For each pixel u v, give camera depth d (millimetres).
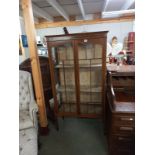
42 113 1983
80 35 1687
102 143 1853
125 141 1493
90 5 3795
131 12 3990
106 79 1903
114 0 3393
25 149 1312
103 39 1663
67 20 4824
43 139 1982
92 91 2008
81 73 2010
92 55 1877
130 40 3879
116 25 4758
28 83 1849
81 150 1757
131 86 1818
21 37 2727
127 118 1402
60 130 2160
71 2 3361
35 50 1763
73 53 1800
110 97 1663
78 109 2053
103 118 1989
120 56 2635
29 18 1657
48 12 4262
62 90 2080
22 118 1626
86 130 2135
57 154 1717
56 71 2020
